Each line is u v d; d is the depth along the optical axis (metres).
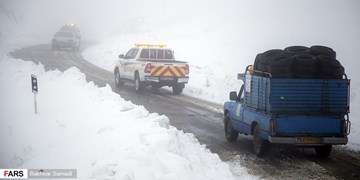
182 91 22.16
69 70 20.33
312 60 9.89
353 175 8.98
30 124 12.27
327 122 9.95
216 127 13.65
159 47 21.67
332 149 11.41
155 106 17.00
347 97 10.01
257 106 10.48
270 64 9.86
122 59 22.50
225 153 10.63
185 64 20.67
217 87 23.31
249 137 12.87
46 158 9.20
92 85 17.05
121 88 22.45
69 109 13.53
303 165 9.70
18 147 10.65
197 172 8.24
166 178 7.15
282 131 9.80
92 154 8.54
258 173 8.98
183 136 11.09
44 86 18.27
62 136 10.70
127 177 6.61
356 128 14.03
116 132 9.60
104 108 12.48
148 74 20.14
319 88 9.91
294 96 9.83
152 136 8.90
